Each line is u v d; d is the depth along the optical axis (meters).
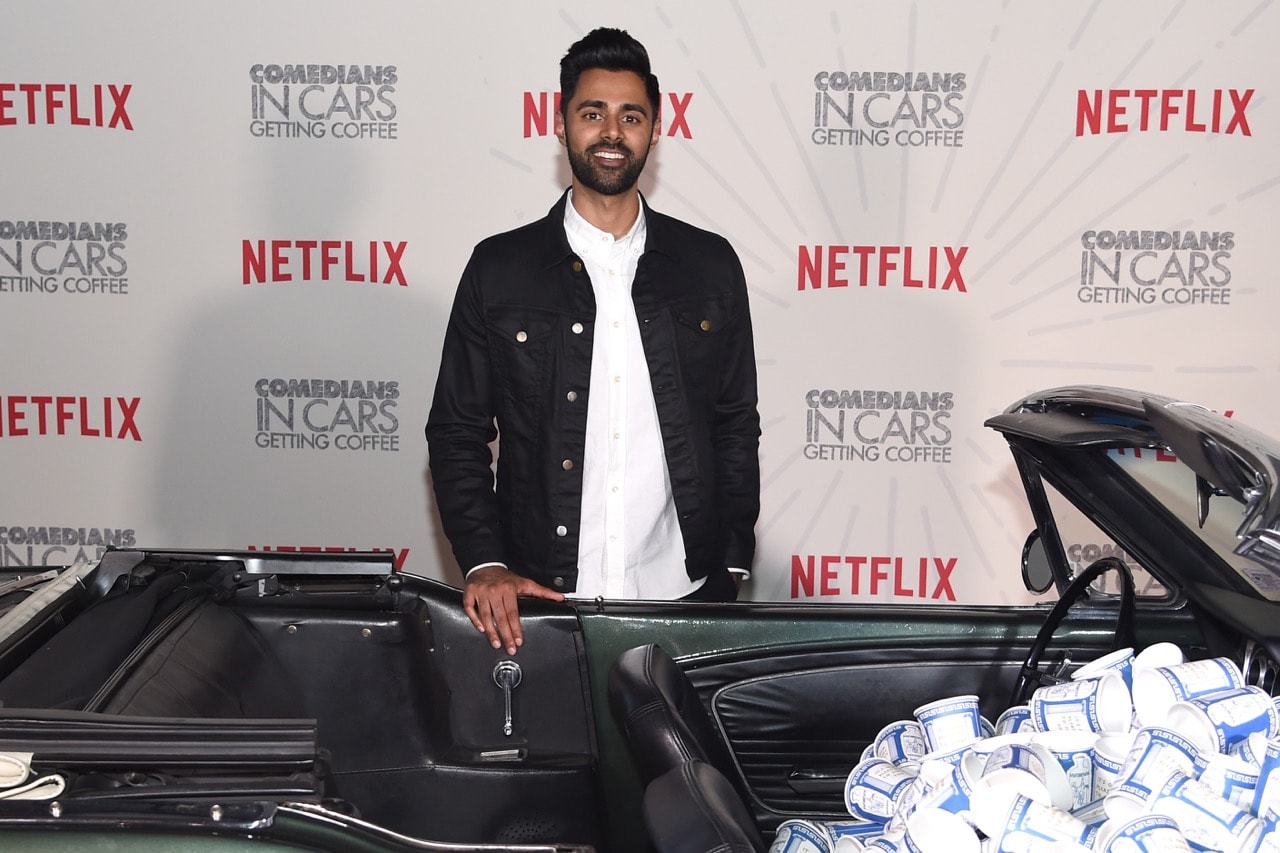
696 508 2.14
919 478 3.12
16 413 3.10
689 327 2.13
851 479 3.13
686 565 2.18
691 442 2.13
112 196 3.02
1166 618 1.74
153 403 3.10
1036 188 3.01
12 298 3.06
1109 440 1.50
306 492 3.13
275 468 3.12
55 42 2.97
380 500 3.13
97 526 3.14
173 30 2.96
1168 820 1.06
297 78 2.98
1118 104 2.97
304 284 3.06
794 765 1.82
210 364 3.09
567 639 1.84
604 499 2.13
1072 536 2.99
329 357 3.08
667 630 1.84
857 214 3.03
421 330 3.07
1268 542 1.17
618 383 2.12
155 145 3.01
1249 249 3.01
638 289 2.11
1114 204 3.01
